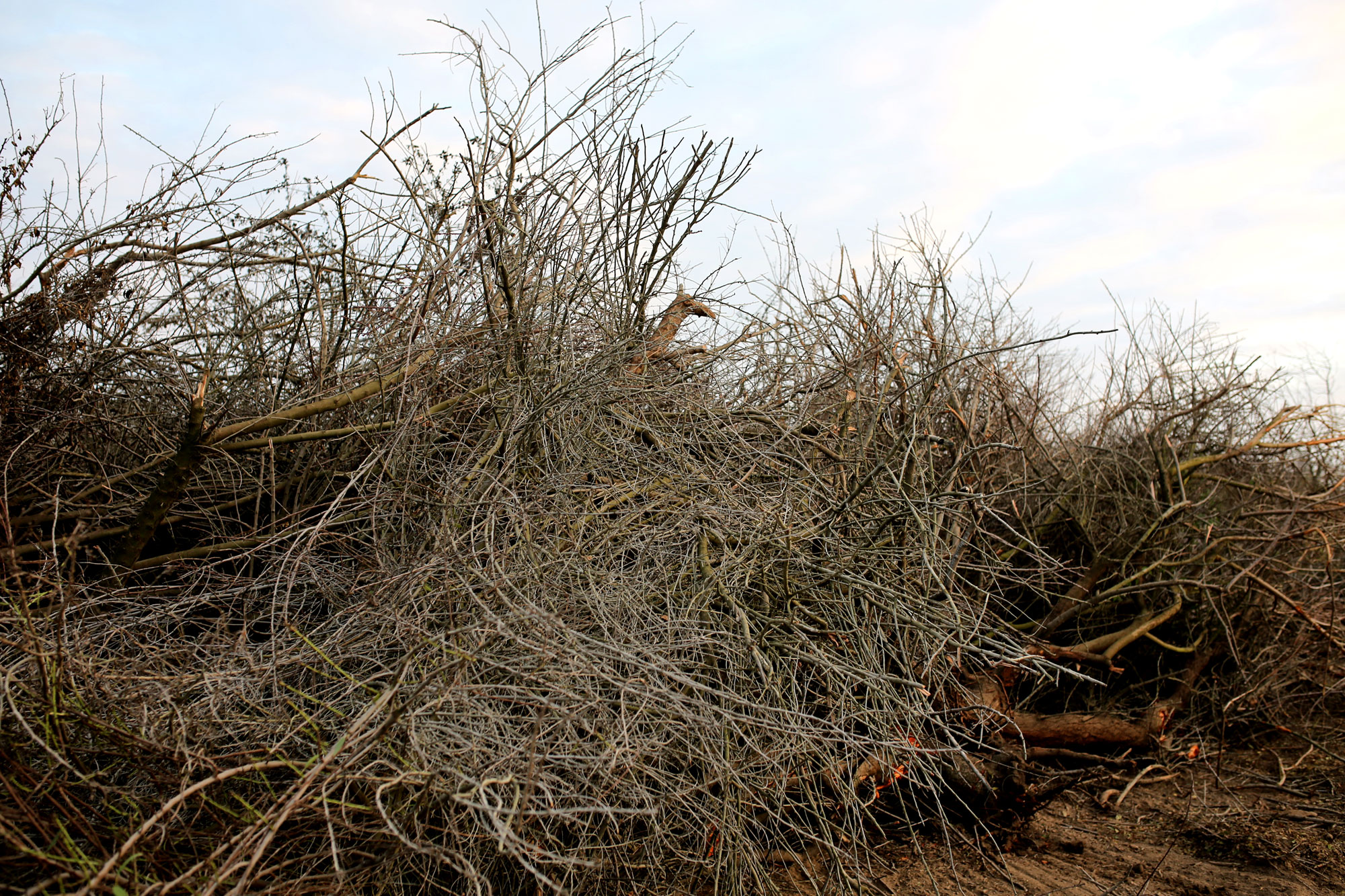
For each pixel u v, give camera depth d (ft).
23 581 8.80
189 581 10.74
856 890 9.18
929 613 10.93
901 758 10.25
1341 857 11.37
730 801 8.36
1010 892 10.14
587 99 12.92
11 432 10.48
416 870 7.41
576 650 7.49
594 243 13.41
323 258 12.46
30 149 10.75
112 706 7.45
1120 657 17.54
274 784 7.48
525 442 11.29
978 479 15.67
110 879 6.03
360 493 10.31
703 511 10.85
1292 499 18.25
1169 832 12.22
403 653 8.52
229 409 11.07
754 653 9.34
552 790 7.45
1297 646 16.48
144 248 11.50
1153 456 18.95
